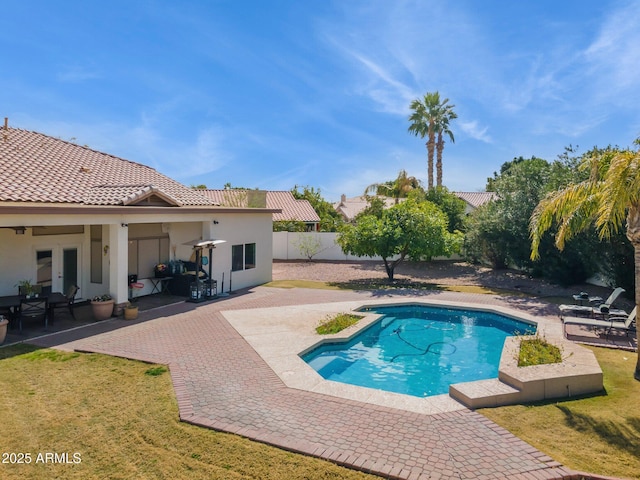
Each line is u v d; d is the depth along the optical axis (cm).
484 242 2569
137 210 1366
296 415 667
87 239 1571
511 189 2369
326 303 1630
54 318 1318
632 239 859
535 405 727
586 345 1096
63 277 1488
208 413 669
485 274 2567
